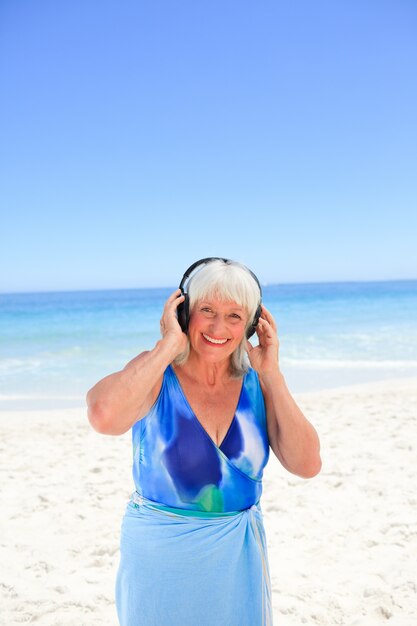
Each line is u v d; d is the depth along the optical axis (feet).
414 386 38.09
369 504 17.75
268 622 6.76
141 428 6.96
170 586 6.40
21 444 25.88
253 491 7.00
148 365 6.63
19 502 18.47
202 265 7.23
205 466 6.67
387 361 51.31
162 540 6.48
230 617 6.47
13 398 37.86
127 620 6.63
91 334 86.17
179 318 7.25
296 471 7.40
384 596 12.23
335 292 276.21
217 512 6.67
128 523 6.82
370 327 84.38
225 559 6.49
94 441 26.32
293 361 52.34
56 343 73.77
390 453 23.17
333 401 33.96
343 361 51.85
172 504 6.63
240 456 6.88
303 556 14.40
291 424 7.11
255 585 6.68
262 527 7.10
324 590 12.62
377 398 34.37
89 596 12.46
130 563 6.66
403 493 18.54
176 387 6.95
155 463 6.72
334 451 23.73
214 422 6.94
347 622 11.39
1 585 13.01
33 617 11.59
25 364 53.88
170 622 6.38
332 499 18.30
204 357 6.97
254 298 7.03
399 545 14.79
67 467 22.34
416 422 28.22
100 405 6.47
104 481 20.51
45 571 13.75
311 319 104.12
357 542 15.08
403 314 112.47
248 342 7.39
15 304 227.20
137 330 92.53
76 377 46.03
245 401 7.17
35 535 15.89
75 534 15.93
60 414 32.22
